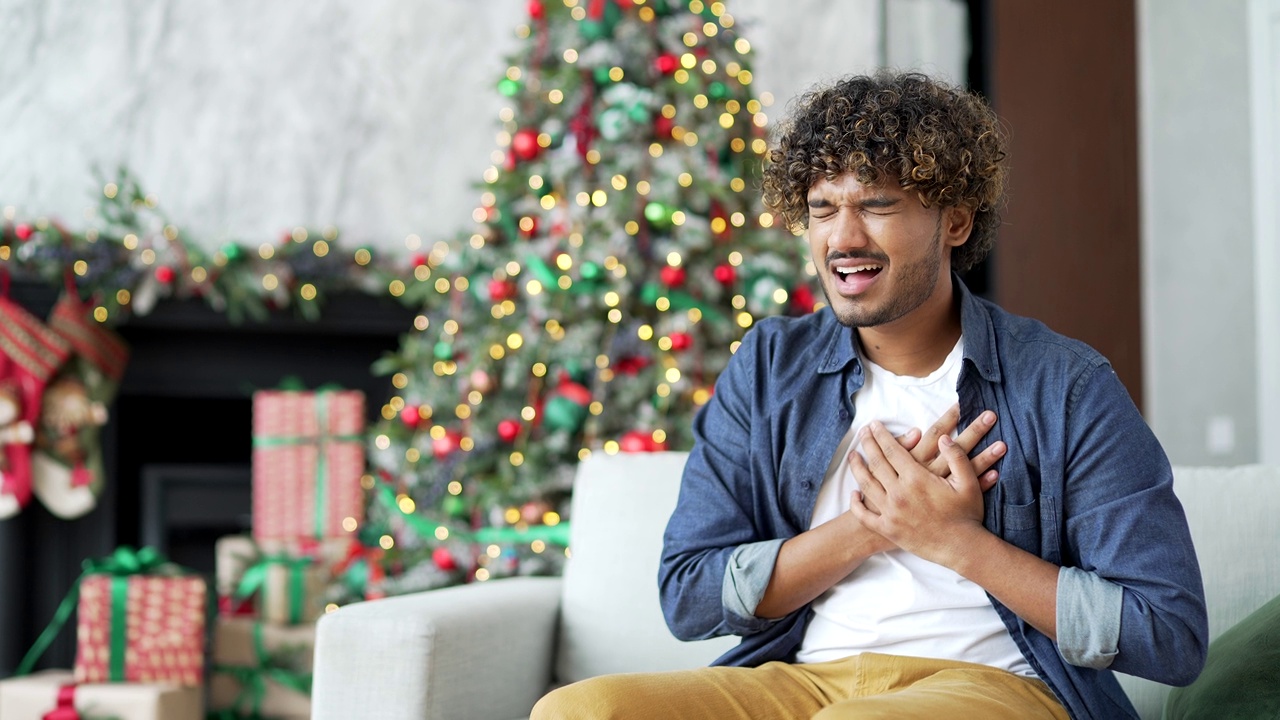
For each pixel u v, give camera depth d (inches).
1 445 113.5
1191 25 147.5
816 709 44.3
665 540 49.7
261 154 134.6
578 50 101.4
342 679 52.3
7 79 129.6
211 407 133.0
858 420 48.0
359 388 134.1
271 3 135.1
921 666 43.7
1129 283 150.6
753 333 52.1
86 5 131.3
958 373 46.8
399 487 102.1
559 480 94.9
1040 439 44.5
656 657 62.7
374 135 136.9
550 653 64.6
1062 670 43.9
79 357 120.6
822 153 43.3
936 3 146.3
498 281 101.3
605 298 95.9
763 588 45.4
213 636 109.3
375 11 137.0
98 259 121.0
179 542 132.1
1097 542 42.6
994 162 46.2
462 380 100.3
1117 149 150.5
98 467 121.3
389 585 94.3
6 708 89.7
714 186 97.1
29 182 129.3
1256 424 144.3
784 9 144.3
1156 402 150.6
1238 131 143.9
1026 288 145.4
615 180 97.8
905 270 43.3
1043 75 147.4
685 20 103.2
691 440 93.7
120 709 88.6
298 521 113.1
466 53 139.0
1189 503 58.7
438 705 52.5
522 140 102.4
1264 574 57.3
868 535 44.4
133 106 132.0
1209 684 48.3
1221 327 146.3
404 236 136.6
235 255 123.8
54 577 125.0
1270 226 141.3
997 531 44.6
